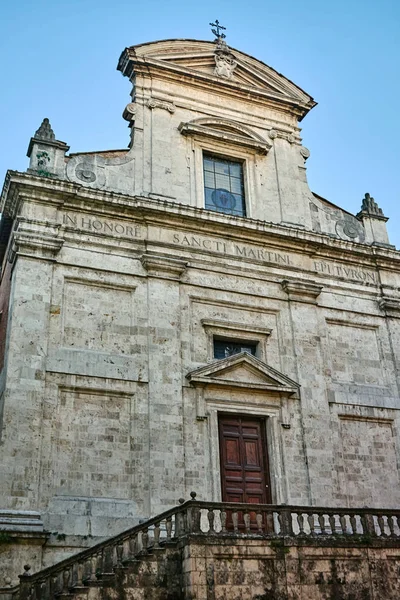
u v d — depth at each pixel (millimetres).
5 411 19234
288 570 16344
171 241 23844
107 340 21656
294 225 26641
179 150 25844
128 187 24469
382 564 17625
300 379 23844
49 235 21875
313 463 22703
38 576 15461
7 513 18125
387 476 24078
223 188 26562
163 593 15477
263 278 24969
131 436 20719
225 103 27719
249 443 22547
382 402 25047
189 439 21312
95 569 15695
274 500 21828
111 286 22422
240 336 23812
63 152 23844
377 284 27312
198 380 21875
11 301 21016
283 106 28828
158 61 26531
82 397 20609
